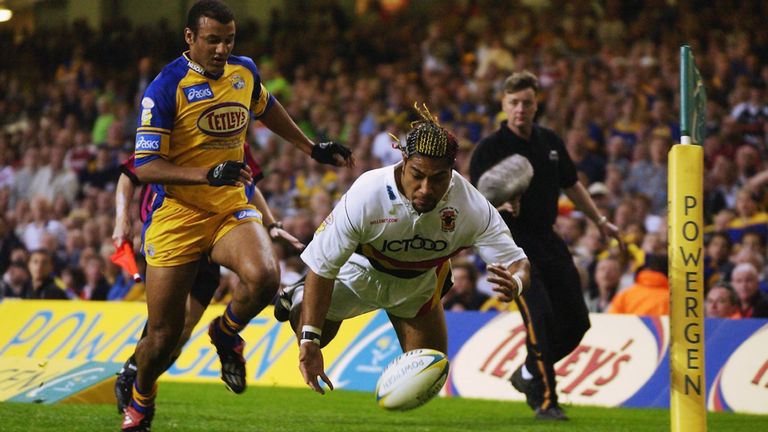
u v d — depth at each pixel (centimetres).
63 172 5828
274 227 2202
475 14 6744
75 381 2553
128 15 8494
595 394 2775
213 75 1872
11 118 7188
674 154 1575
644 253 3447
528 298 2342
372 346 3161
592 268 3691
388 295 1759
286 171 5259
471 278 3616
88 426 2050
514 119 2362
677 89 5222
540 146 2389
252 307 1864
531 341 2336
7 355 3662
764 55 5378
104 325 3578
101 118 6338
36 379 2614
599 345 2855
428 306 1783
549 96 5431
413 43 6700
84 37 7819
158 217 1864
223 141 1897
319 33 7131
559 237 2411
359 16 7781
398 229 1598
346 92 5997
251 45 7206
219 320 1930
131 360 2152
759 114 4834
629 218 3903
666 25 5925
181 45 7638
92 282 4156
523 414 2505
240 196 1919
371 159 5044
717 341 2742
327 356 3219
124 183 2280
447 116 5428
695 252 1565
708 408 2681
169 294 1845
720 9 5900
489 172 2270
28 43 7925
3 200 5962
